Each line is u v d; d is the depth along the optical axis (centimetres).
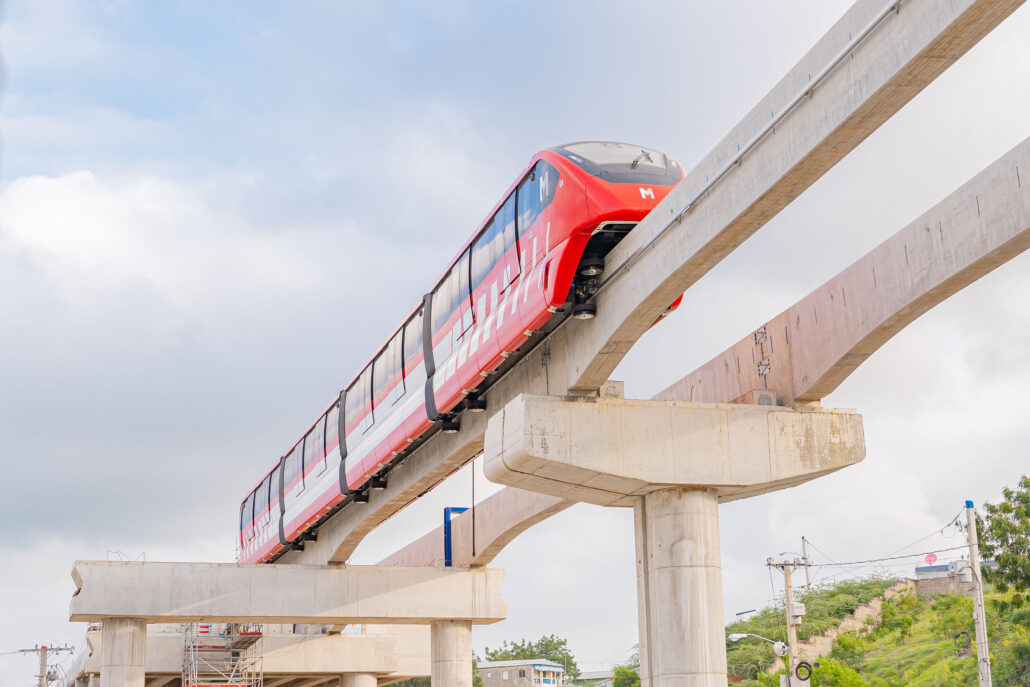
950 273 1852
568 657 11512
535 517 3394
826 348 2236
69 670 5925
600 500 2456
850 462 2362
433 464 2995
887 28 1406
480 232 2484
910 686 6106
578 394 2272
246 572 3666
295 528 3875
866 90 1441
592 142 2128
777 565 3838
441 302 2692
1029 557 4697
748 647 7988
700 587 2284
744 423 2328
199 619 3647
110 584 3525
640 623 2405
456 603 3847
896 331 2084
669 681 2269
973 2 1252
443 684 3862
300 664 4822
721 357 2631
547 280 2050
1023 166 1692
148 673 4675
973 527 3145
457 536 3994
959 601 7550
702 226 1791
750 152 1683
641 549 2417
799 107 1579
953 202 1853
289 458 4088
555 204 2080
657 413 2292
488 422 2520
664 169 2092
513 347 2247
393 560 4716
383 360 3125
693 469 2286
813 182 1634
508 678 9362
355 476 3253
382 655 4925
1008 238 1719
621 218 2005
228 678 4519
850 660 7244
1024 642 5734
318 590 3731
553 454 2209
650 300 1958
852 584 8638
